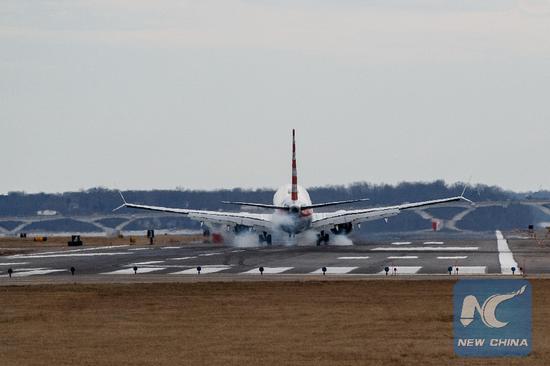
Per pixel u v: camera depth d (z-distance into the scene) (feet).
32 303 524.11
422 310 472.85
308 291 557.74
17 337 412.98
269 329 423.23
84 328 433.48
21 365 352.69
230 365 350.02
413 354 364.17
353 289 563.48
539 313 457.68
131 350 378.53
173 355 367.86
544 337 395.34
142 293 558.97
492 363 348.79
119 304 513.04
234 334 411.54
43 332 424.87
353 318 451.12
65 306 508.53
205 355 367.04
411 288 563.89
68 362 357.41
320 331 416.05
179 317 463.01
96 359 362.33
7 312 490.08
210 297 536.42
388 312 468.34
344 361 353.51
